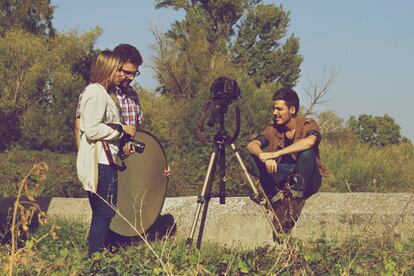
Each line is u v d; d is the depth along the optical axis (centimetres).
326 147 1859
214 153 603
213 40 3809
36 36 3384
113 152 541
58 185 1380
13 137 2644
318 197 738
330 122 2280
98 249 538
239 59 3925
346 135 2489
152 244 606
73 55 3111
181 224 752
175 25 3669
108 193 537
